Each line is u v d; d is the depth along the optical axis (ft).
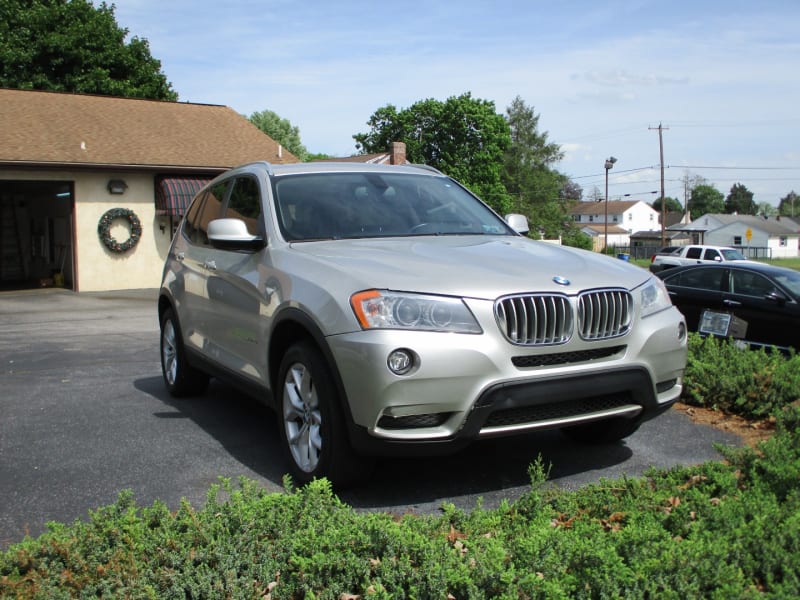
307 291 13.51
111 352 32.35
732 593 7.97
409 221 16.88
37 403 21.70
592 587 8.39
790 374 19.35
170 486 14.28
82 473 15.10
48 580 8.70
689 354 21.75
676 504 11.60
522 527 10.42
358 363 12.14
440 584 8.36
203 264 19.01
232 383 17.34
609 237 438.81
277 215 16.22
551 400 12.57
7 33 105.60
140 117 81.61
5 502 13.52
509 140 187.73
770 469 11.91
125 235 71.72
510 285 12.75
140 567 9.08
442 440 12.19
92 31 109.81
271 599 8.87
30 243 84.17
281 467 15.35
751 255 331.36
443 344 12.02
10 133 69.46
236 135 84.89
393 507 12.99
